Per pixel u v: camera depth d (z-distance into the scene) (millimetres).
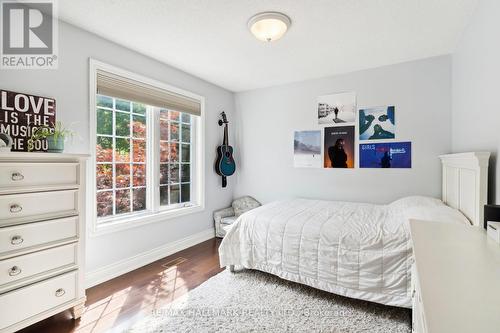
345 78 3264
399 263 1737
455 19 2031
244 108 4047
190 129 3506
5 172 1475
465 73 2213
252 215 2469
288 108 3682
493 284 669
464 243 1005
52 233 1668
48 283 1645
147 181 2945
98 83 2328
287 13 1959
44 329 1695
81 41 2209
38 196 1605
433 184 2789
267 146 3861
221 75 3371
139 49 2600
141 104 2830
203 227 3586
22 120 1860
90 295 2127
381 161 3053
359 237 1896
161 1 1826
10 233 1486
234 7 1895
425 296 607
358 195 3195
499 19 1484
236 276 2457
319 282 2008
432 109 2787
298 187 3621
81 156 1796
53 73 2041
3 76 1800
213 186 3771
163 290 2207
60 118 2078
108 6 1889
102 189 2516
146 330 1692
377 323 1739
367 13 1955
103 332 1674
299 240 2111
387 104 3014
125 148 2717
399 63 2939
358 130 3188
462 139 2309
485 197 1592
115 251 2494
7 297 1471
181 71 3199
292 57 2787
